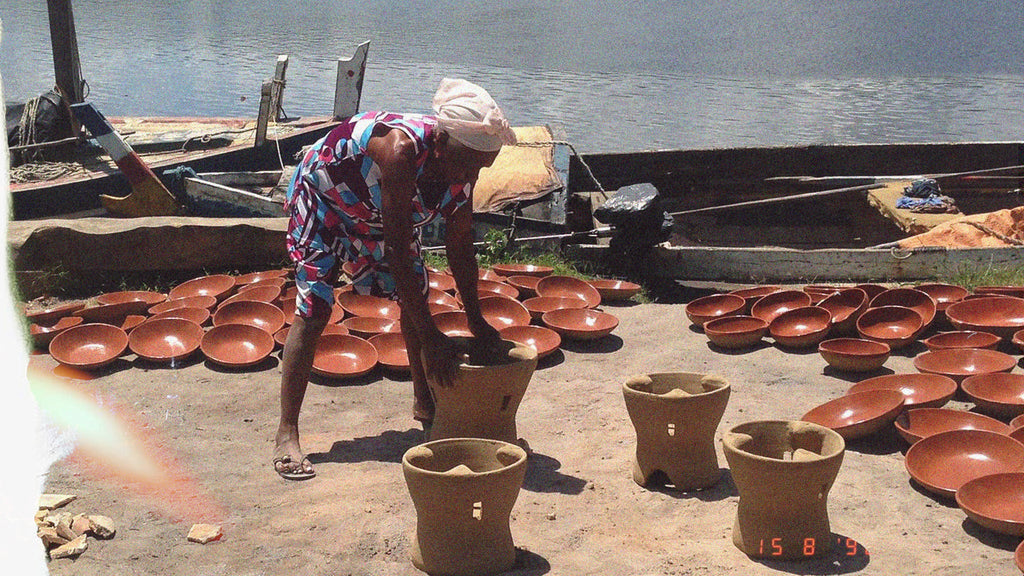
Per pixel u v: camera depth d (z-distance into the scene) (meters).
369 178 3.98
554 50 30.81
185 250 7.07
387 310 6.27
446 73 25.86
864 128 19.72
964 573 3.18
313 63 27.00
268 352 5.36
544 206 9.14
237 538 3.55
